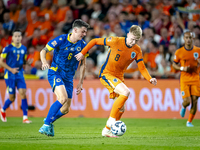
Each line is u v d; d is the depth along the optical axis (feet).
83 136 61.82
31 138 57.47
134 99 121.90
